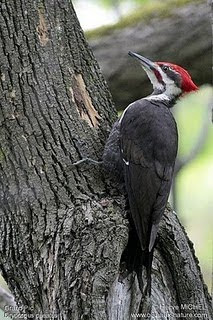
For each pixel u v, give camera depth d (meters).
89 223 9.35
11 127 9.95
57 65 10.40
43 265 9.38
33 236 9.56
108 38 15.16
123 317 9.16
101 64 15.01
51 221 9.56
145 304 9.41
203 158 18.48
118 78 15.00
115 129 10.49
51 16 10.56
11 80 10.05
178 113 18.09
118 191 10.20
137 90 15.12
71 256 9.20
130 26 15.23
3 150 9.92
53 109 10.16
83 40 10.90
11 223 9.73
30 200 9.72
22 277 9.62
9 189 9.81
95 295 8.90
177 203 14.96
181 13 15.08
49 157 9.93
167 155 10.53
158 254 10.30
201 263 15.99
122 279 9.34
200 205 18.31
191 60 15.12
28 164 9.88
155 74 11.97
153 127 10.62
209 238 17.50
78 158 10.06
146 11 15.34
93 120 10.50
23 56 10.18
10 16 10.22
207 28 14.90
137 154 10.42
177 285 10.30
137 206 10.02
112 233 9.28
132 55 12.21
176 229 10.38
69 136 10.13
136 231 9.80
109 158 10.26
